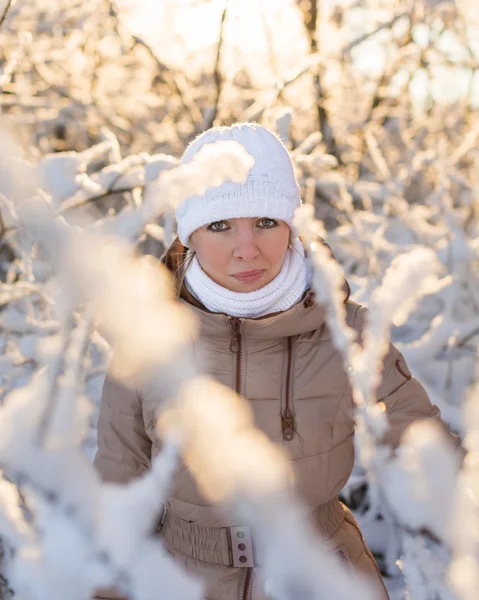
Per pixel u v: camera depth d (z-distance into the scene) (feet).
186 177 1.28
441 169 9.87
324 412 3.87
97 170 10.76
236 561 3.75
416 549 1.55
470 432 1.48
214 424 1.35
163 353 1.22
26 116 10.21
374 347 1.57
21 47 7.60
